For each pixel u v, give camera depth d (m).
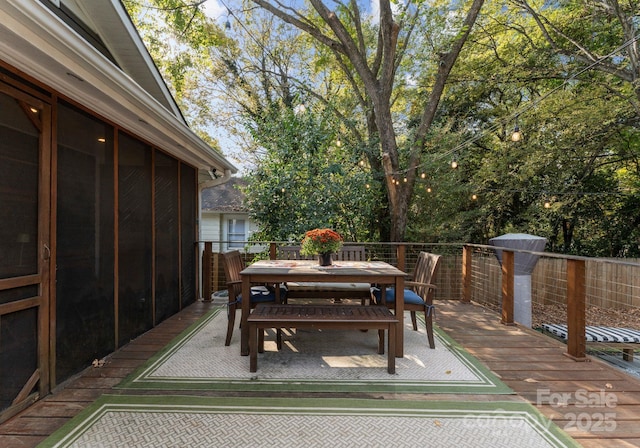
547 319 6.89
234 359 2.87
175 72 9.63
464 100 9.30
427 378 2.51
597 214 8.93
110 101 2.60
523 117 8.09
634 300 7.45
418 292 3.51
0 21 1.55
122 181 3.22
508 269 3.96
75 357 2.54
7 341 1.97
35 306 2.17
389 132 7.06
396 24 6.67
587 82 7.68
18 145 2.07
